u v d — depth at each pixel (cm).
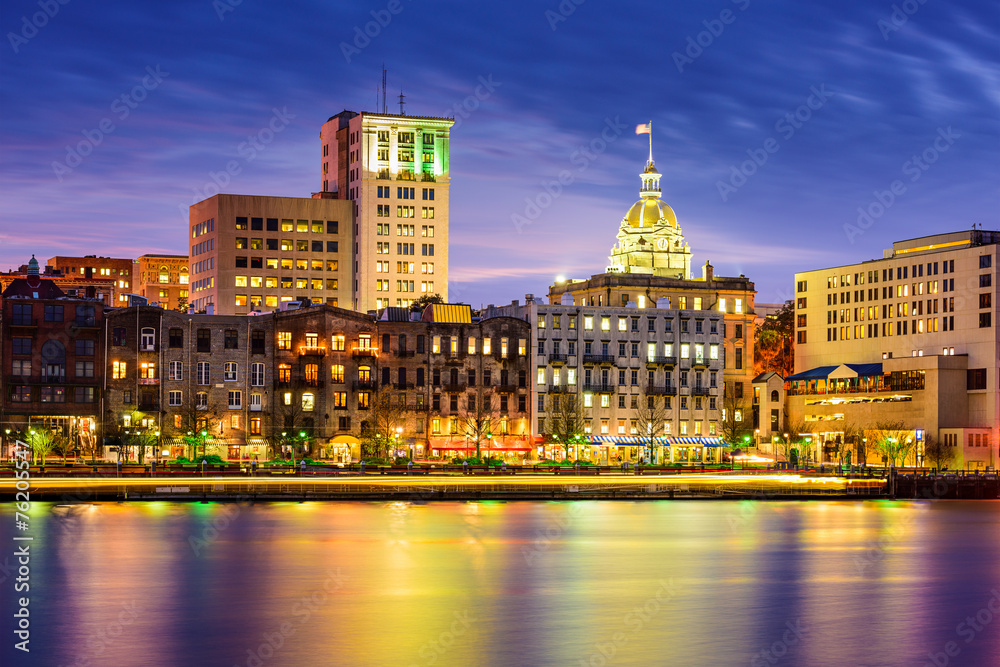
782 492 17738
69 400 17988
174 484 15275
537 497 16300
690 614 8369
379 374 19762
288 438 18688
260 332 19162
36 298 17925
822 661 7131
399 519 13688
